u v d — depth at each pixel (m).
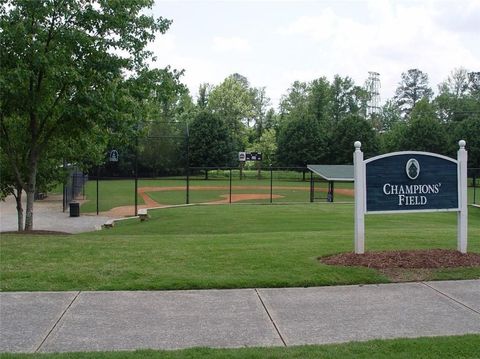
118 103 14.33
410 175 8.15
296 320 5.26
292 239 10.70
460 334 4.82
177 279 6.73
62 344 4.55
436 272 7.20
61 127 14.83
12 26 12.82
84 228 22.05
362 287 6.55
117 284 6.53
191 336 4.77
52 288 6.37
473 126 61.88
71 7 13.58
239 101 80.94
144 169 56.50
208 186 55.75
